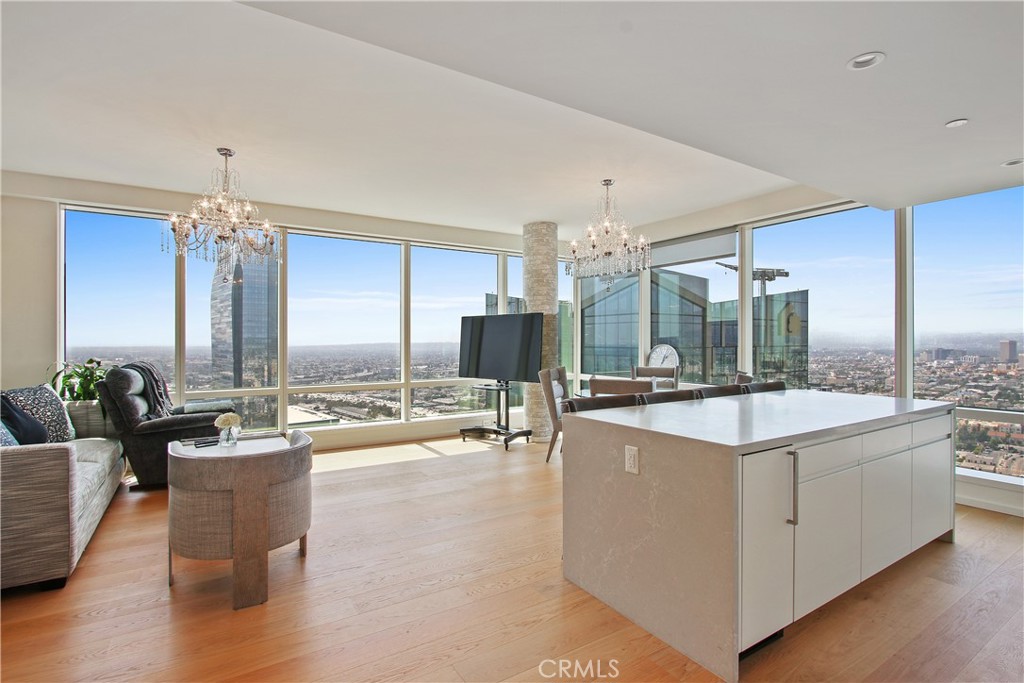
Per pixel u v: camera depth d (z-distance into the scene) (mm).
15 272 4258
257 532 2324
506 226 6434
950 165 3053
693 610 1901
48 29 2248
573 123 3309
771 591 1896
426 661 1898
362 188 4742
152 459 4059
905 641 2021
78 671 1827
